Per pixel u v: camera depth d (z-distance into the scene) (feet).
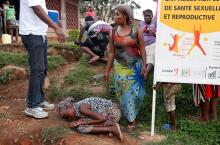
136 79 18.31
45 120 18.30
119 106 19.74
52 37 43.93
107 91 22.41
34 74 17.93
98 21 28.22
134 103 18.38
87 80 24.45
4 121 18.24
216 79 17.52
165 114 20.11
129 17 17.83
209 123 18.72
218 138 17.65
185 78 17.69
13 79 24.43
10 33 36.68
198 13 17.37
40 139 16.93
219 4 17.20
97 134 17.21
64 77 24.91
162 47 17.72
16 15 51.13
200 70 17.57
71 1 61.31
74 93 22.08
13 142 16.98
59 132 16.92
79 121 17.26
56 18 29.19
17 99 22.22
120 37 18.03
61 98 22.08
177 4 17.46
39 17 17.01
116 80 18.49
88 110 17.34
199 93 19.15
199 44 17.48
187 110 21.03
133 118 18.47
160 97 21.24
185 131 18.42
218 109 21.18
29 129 17.40
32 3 16.75
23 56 27.66
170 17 17.57
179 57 17.66
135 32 17.89
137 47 18.19
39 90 18.39
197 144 17.10
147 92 21.65
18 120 18.33
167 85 18.16
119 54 18.33
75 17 64.90
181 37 17.57
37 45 17.62
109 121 17.35
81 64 28.04
